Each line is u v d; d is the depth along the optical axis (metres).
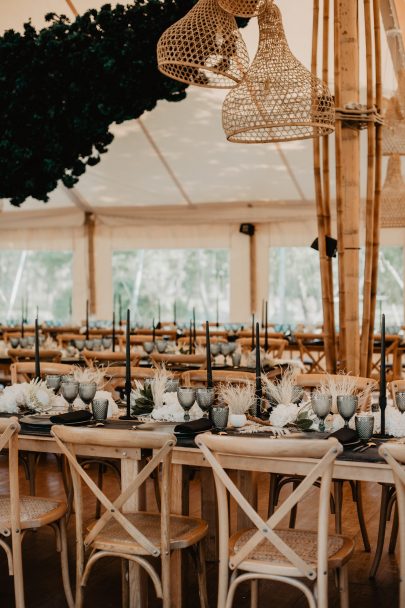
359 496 4.01
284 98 3.79
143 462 3.25
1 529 3.10
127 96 4.74
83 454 3.27
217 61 3.75
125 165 11.38
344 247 5.12
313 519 4.58
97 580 3.68
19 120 4.81
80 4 8.34
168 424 3.58
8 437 3.01
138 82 4.70
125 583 3.15
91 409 4.01
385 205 6.76
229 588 2.72
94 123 4.80
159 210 12.48
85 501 4.93
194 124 10.29
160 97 4.79
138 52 4.64
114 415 3.89
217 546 3.83
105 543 2.93
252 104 3.90
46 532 4.39
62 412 3.97
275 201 11.81
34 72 4.72
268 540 2.83
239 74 3.84
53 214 13.00
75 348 7.92
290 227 12.69
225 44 3.72
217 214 12.16
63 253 14.34
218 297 13.64
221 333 10.35
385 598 3.45
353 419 3.39
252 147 10.65
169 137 10.61
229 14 3.73
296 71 3.71
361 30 8.11
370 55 4.94
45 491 5.23
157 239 13.46
